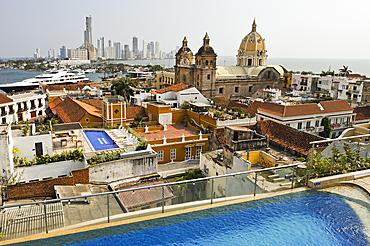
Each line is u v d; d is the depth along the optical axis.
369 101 84.81
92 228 17.20
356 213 19.67
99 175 26.66
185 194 19.02
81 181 25.47
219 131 40.09
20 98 74.75
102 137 36.50
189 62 99.12
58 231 16.80
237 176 19.94
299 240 18.42
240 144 31.17
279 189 21.09
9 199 21.98
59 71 156.50
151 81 177.62
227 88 97.44
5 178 23.02
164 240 18.28
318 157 22.14
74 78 153.00
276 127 40.22
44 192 23.34
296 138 36.31
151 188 18.61
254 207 20.34
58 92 85.25
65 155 26.95
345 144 22.92
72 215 17.06
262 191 20.86
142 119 54.97
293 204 20.72
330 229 18.97
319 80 103.31
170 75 116.44
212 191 19.53
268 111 51.72
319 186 21.78
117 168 27.73
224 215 19.59
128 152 30.72
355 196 21.05
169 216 18.58
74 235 16.91
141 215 18.09
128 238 17.78
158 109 53.69
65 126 38.59
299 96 82.56
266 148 32.84
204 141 45.38
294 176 21.72
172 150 43.09
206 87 90.31
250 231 19.02
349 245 17.86
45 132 29.38
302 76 110.50
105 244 17.42
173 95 66.00
